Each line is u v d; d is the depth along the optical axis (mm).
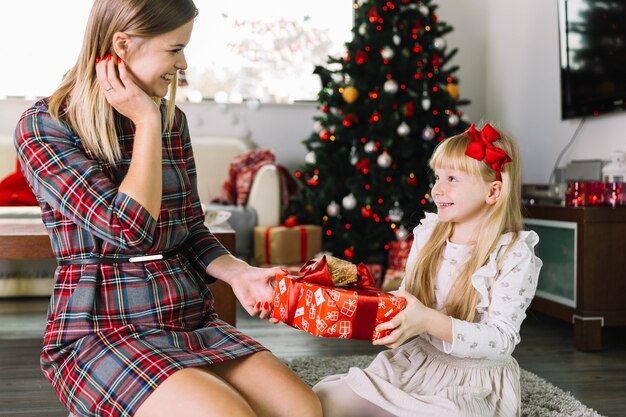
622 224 2791
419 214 4043
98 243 1260
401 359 1545
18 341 2898
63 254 1278
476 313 1469
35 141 1256
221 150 4980
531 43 4383
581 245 2795
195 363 1181
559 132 4035
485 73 5156
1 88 4859
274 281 1498
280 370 1273
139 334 1227
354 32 4227
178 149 1409
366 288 1393
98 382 1171
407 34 4137
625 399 2162
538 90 4293
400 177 4098
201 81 5141
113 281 1251
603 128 3559
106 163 1294
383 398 1396
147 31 1227
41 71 4910
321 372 2340
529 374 2375
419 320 1310
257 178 4363
